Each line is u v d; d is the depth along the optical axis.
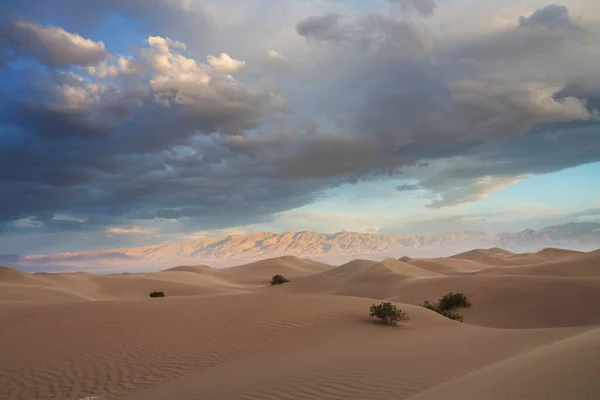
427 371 11.56
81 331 17.83
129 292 65.25
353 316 21.25
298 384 10.86
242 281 107.69
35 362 14.48
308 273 129.62
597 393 6.71
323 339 17.45
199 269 123.25
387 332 18.89
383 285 62.03
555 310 35.44
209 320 19.73
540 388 7.40
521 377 8.35
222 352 15.81
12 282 57.09
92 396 11.79
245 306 22.33
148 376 13.35
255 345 16.69
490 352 14.03
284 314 20.91
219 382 11.77
